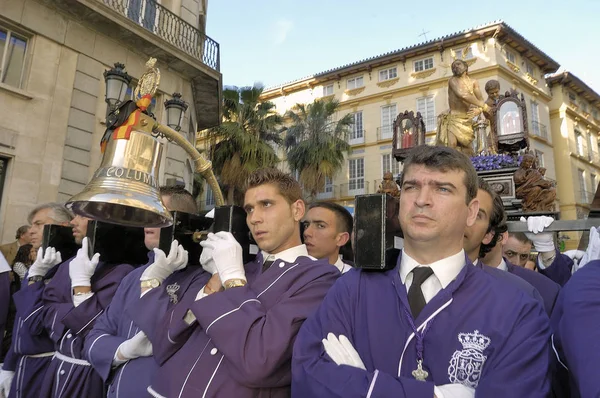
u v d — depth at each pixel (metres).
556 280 2.61
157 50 10.21
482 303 1.31
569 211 23.67
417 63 24.12
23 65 8.30
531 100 23.41
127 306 2.01
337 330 1.42
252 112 19.00
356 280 1.52
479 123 6.18
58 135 8.45
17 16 8.06
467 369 1.21
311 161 20.73
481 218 1.90
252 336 1.49
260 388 1.58
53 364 2.47
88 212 1.61
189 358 1.69
